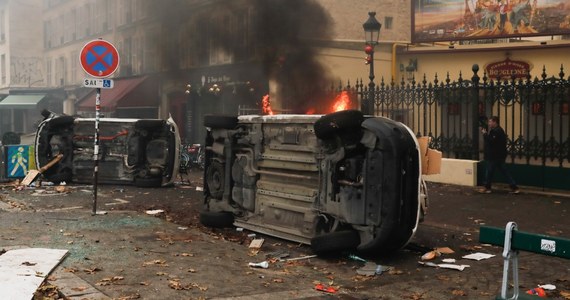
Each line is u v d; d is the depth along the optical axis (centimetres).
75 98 3550
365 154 652
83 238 740
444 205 1057
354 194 650
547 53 1780
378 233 630
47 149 1352
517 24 1792
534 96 1256
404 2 2059
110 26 3120
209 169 883
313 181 715
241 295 516
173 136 1309
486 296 527
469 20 1872
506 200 1105
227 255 674
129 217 911
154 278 564
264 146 787
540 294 520
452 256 684
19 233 762
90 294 499
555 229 844
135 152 1319
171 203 1091
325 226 705
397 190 620
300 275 598
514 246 394
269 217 777
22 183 1334
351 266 639
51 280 539
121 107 2452
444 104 1491
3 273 543
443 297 525
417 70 2008
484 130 1259
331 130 654
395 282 574
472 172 1287
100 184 1355
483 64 1891
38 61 4241
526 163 1219
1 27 4322
